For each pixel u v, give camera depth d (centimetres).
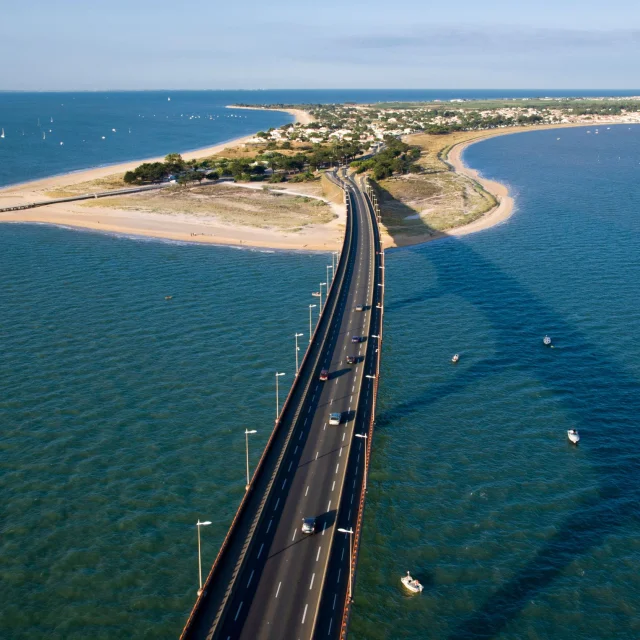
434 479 9300
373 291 16262
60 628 6806
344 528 7406
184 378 12081
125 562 7681
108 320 14950
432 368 12700
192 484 9075
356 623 6931
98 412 10819
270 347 13500
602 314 15500
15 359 12725
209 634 5825
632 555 7906
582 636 6831
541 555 7906
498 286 17700
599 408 11225
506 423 10762
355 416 9912
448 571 7656
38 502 8612
